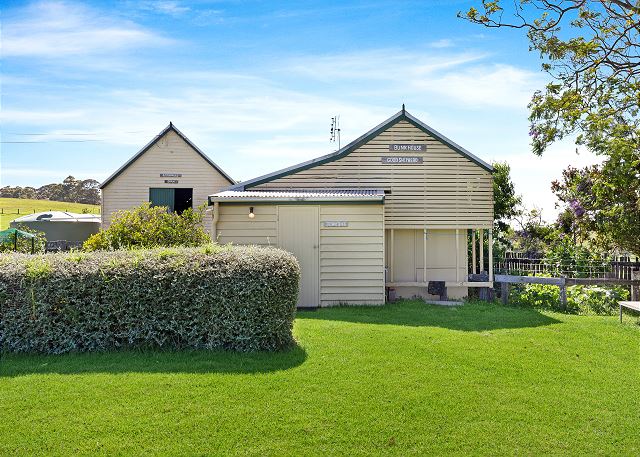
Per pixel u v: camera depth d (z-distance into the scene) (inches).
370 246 560.7
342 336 367.2
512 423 228.2
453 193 693.9
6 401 237.1
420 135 694.5
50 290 319.9
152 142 1111.6
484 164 690.2
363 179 688.4
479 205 694.5
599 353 349.1
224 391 252.2
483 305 608.7
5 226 1955.0
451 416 232.5
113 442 203.8
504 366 304.7
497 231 1032.8
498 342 366.3
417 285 691.4
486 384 272.7
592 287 640.4
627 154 380.8
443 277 701.9
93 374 275.1
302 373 280.2
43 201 3142.2
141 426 215.6
